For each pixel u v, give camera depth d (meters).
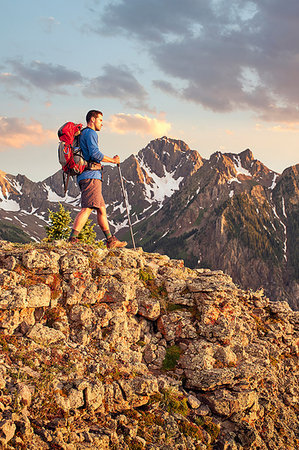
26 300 8.78
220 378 9.70
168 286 12.09
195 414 9.23
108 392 8.09
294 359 14.16
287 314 15.08
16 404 6.50
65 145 10.24
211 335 10.91
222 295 11.55
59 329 9.27
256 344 12.70
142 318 11.24
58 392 7.27
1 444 5.83
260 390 11.04
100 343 9.52
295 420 11.42
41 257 9.88
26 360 7.76
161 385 9.20
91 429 7.16
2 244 10.95
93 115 10.89
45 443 6.30
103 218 11.95
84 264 10.48
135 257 12.75
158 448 7.63
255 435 9.33
